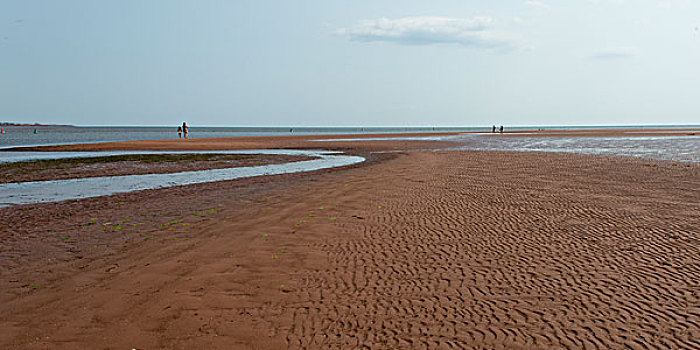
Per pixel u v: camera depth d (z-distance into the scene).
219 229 9.54
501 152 32.25
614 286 5.86
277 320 5.22
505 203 11.27
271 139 61.88
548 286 5.93
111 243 8.62
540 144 48.19
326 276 6.52
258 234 8.93
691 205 10.73
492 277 6.28
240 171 22.42
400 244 7.92
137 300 5.85
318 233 8.82
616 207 10.59
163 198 14.03
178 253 7.82
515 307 5.34
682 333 4.64
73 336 4.96
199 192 15.23
